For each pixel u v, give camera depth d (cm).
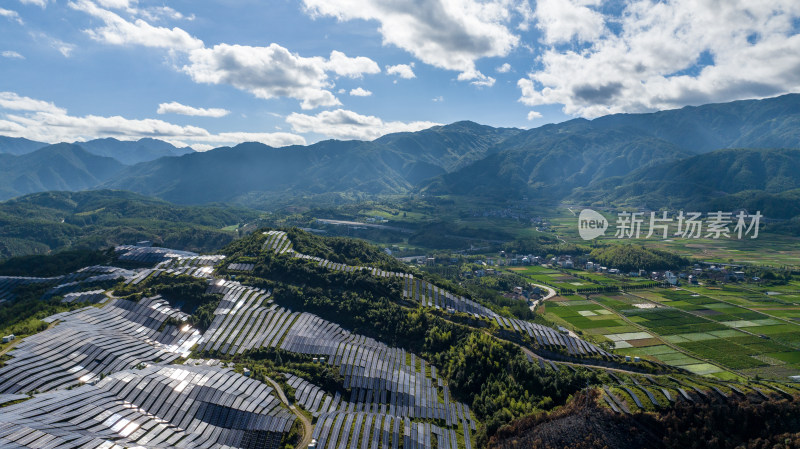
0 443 11138
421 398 18138
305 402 16800
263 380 17725
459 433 16325
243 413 15050
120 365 17875
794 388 16150
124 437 13238
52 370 16625
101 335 19512
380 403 17650
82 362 17638
